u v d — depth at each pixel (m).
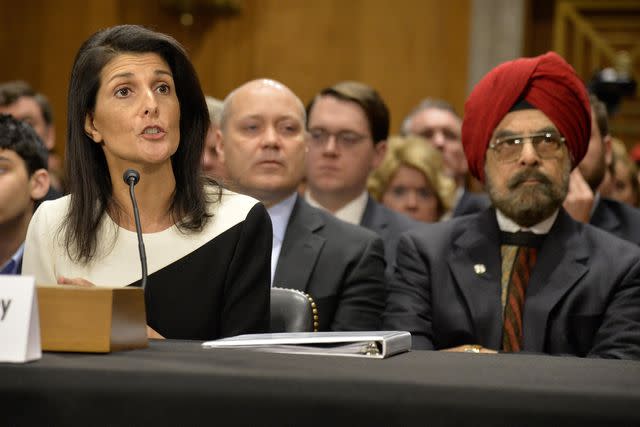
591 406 1.59
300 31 11.11
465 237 4.12
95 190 3.22
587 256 3.91
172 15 11.27
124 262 3.18
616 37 10.94
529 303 3.84
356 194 5.66
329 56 11.05
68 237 3.22
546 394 1.62
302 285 4.44
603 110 5.45
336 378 1.69
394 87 10.91
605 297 3.80
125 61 3.07
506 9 10.56
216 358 2.02
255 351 2.24
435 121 8.00
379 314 4.51
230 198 3.35
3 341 1.91
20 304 1.92
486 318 3.88
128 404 1.71
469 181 8.55
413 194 6.47
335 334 2.36
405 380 1.69
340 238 4.60
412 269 4.13
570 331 3.80
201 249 3.20
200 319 3.16
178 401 1.70
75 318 2.13
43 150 4.48
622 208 5.42
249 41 11.20
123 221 3.24
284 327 3.54
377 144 5.80
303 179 6.42
